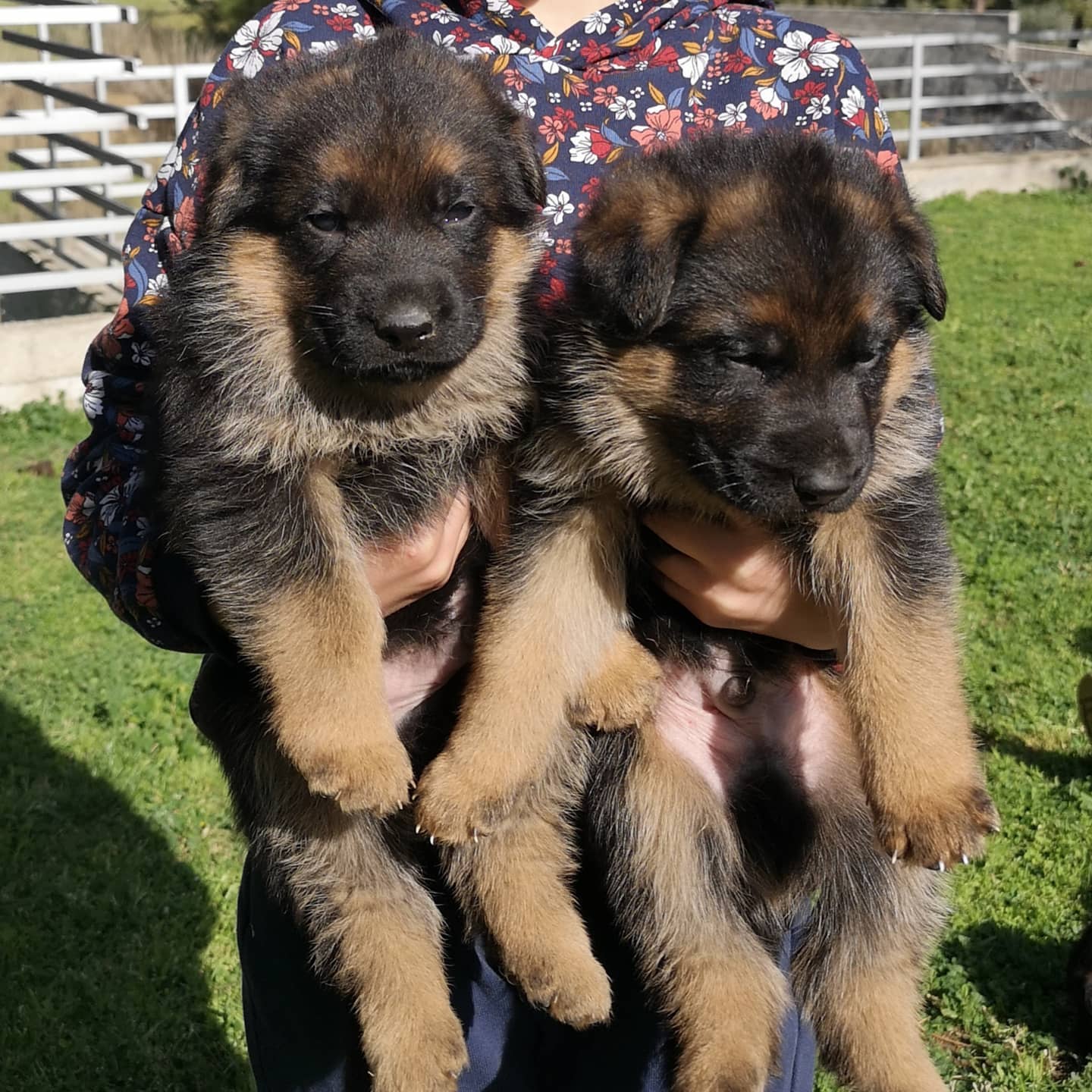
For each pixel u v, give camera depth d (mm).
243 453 481
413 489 514
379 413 505
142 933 816
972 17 3688
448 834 476
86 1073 711
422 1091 461
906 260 466
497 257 511
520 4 532
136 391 518
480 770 478
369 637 460
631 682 500
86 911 830
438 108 489
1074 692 1005
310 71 503
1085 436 1515
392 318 459
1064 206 2777
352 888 495
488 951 495
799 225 445
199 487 478
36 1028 734
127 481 504
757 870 518
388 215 480
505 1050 507
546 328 515
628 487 493
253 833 510
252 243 495
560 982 471
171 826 914
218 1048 733
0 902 835
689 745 527
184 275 505
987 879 809
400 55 502
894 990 506
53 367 1669
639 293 453
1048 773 919
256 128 493
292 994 502
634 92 520
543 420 514
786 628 494
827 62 525
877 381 465
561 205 519
